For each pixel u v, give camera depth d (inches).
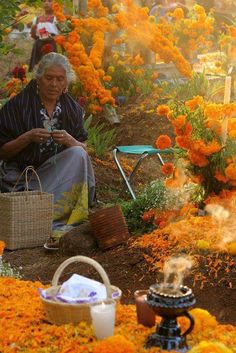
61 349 159.5
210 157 254.7
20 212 291.6
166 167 265.4
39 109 317.7
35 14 547.5
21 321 174.1
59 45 433.7
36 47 494.0
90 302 170.1
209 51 593.0
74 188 312.2
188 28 525.7
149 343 159.5
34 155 314.8
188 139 252.8
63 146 318.7
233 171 249.8
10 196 295.6
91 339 163.0
